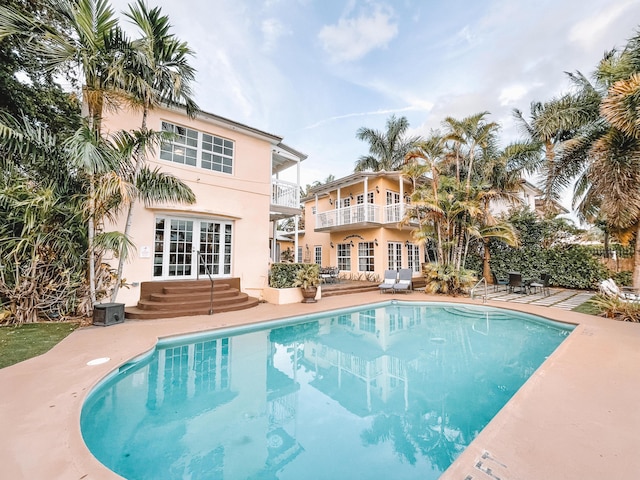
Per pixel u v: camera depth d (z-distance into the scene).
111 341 5.38
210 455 2.89
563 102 9.44
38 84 7.97
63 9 5.93
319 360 5.56
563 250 12.97
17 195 6.14
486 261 14.65
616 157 7.52
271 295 10.02
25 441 2.46
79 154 5.68
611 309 7.29
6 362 4.27
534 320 7.97
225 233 10.18
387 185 15.81
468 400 4.02
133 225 8.36
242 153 10.64
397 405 3.89
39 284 6.57
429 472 2.66
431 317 8.91
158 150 8.97
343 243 17.16
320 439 3.17
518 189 14.33
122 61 6.30
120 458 2.83
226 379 4.68
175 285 8.71
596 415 2.86
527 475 2.05
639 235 8.14
